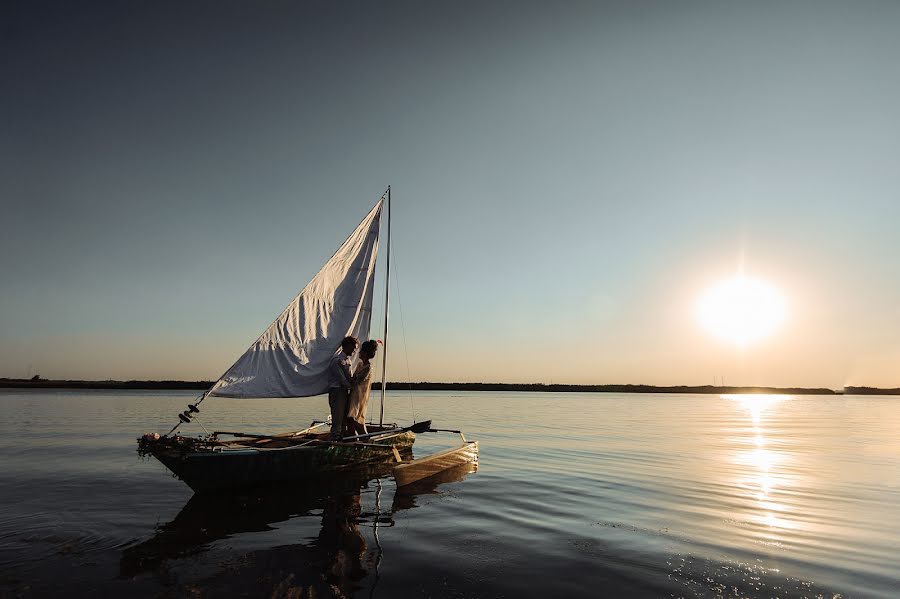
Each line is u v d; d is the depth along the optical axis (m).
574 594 5.39
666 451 18.03
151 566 6.23
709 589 5.53
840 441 22.72
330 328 13.05
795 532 7.74
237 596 5.35
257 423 25.88
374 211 14.26
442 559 6.50
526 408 53.59
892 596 5.34
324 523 8.25
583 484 11.59
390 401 69.62
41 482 11.57
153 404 54.84
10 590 5.45
